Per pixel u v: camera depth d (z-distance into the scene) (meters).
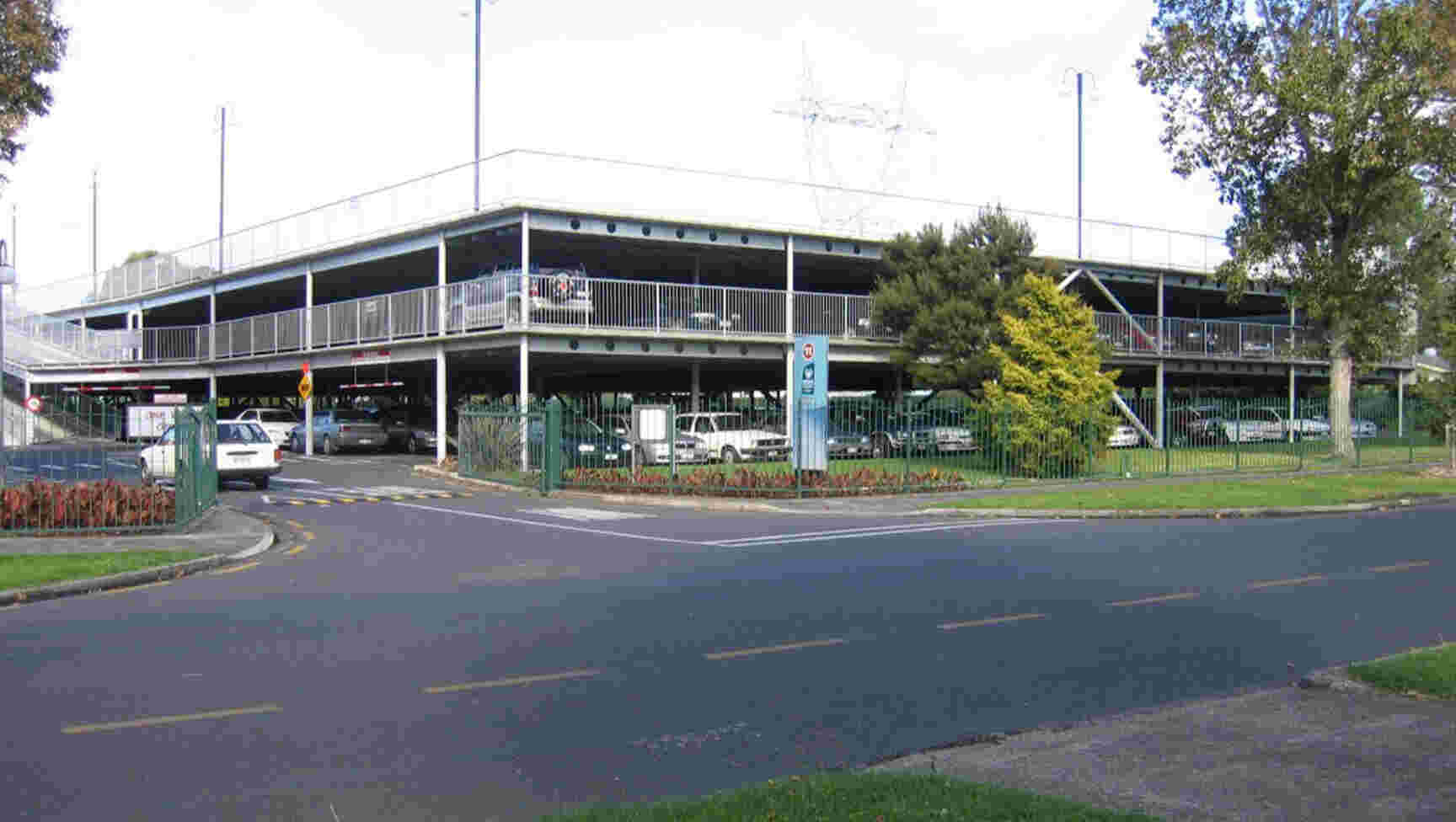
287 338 39.94
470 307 31.75
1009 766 6.21
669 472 25.17
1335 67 29.52
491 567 14.23
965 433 28.06
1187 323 44.62
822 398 25.38
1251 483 27.34
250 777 6.12
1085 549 16.05
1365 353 34.88
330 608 11.26
